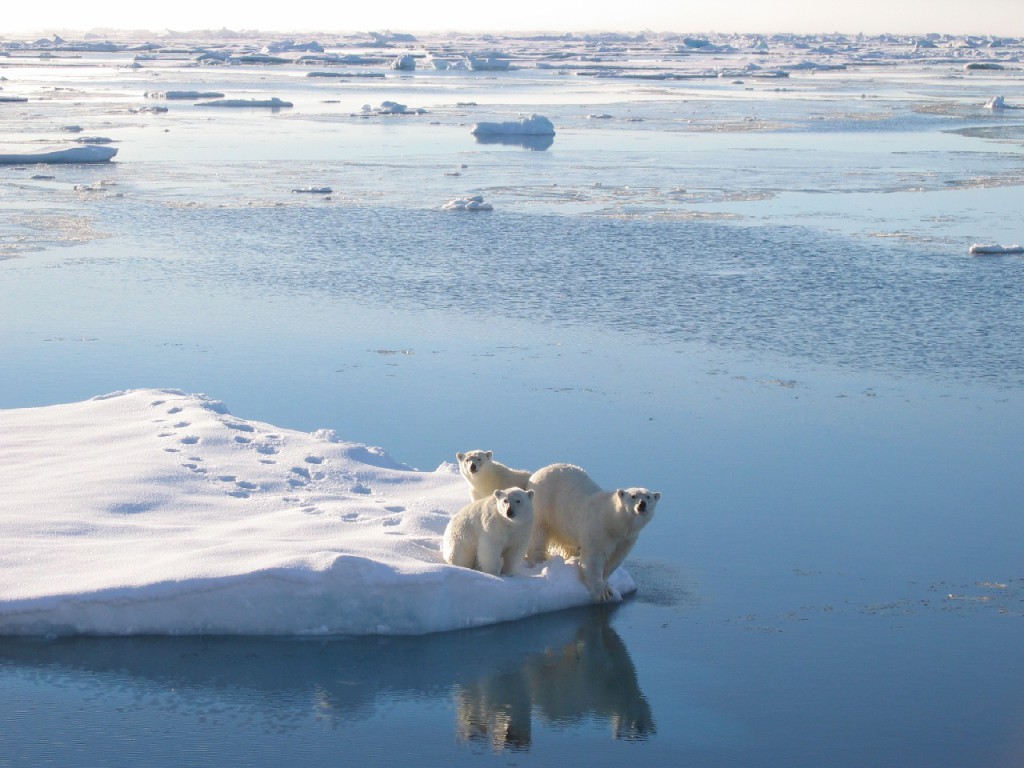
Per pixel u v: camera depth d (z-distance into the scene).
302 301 22.50
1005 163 45.59
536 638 9.14
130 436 12.24
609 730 7.98
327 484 11.26
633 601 9.97
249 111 73.25
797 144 53.75
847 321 21.14
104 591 8.70
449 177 41.50
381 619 9.01
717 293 23.30
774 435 14.90
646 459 13.84
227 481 11.10
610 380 17.38
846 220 32.16
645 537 11.54
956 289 23.55
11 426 12.65
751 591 10.25
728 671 8.79
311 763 7.50
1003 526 11.94
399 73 134.88
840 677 8.72
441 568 9.09
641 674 8.74
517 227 30.83
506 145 53.31
